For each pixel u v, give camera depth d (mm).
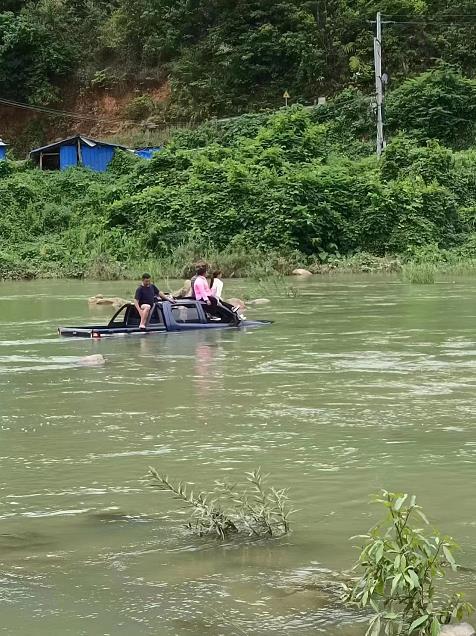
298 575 4035
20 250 33938
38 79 58969
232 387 8969
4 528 4754
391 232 33156
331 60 52469
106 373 10016
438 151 37125
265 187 33531
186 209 33531
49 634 3439
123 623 3537
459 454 6160
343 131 44594
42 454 6336
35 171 43344
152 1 58656
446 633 3416
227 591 3852
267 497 4965
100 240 33031
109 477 5723
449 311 16297
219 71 54875
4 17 59531
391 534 4496
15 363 10852
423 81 44750
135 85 58344
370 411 7668
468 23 51562
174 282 27094
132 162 44062
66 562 4227
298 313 16453
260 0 55156
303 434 6836
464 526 4652
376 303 18234
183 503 5164
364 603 3523
